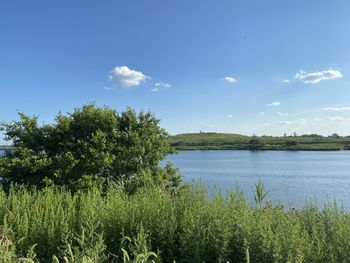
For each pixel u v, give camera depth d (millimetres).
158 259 5773
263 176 45938
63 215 7043
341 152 156125
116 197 7828
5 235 6340
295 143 186750
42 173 12102
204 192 7312
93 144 12578
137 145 13039
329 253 5211
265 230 5465
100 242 5457
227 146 189250
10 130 12750
